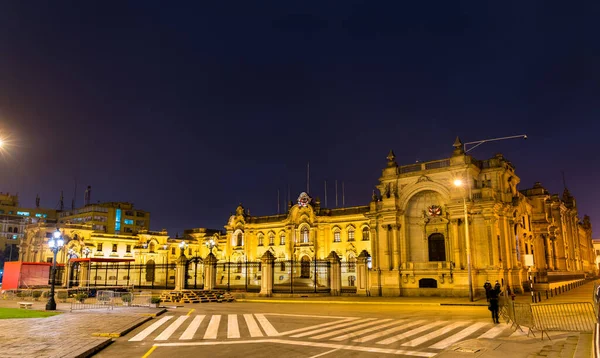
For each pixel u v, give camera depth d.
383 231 50.31
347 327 23.05
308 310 32.88
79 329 21.50
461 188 45.94
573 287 58.19
